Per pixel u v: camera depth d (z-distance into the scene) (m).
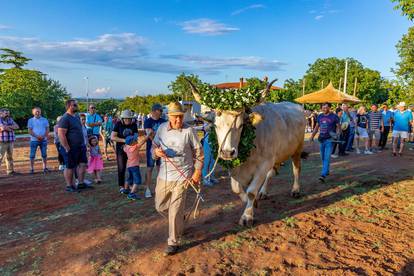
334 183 7.56
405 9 6.86
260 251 4.17
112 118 13.80
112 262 3.95
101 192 7.09
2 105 34.72
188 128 4.10
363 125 12.84
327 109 7.63
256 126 4.84
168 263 3.90
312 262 3.87
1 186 7.88
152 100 46.50
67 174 7.15
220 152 4.41
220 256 4.05
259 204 6.06
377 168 9.46
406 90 26.70
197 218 5.35
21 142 20.80
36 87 40.97
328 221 5.16
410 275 3.57
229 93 4.41
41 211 5.89
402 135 11.91
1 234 4.87
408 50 26.36
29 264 3.96
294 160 6.57
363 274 3.59
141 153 13.49
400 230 4.78
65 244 4.48
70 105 6.97
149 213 5.62
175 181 4.04
